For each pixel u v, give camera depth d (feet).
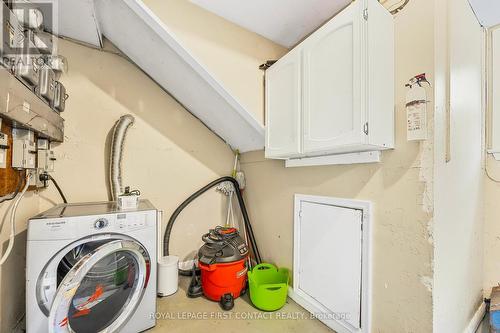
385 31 3.74
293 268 5.90
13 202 4.13
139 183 7.07
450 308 3.87
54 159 5.69
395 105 3.86
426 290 3.42
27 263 3.69
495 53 5.65
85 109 6.39
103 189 6.57
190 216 7.84
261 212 7.37
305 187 5.63
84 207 5.12
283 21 5.67
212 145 8.25
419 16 3.62
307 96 4.44
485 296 5.67
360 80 3.48
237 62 5.73
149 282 4.69
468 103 4.78
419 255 3.51
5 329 4.04
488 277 5.63
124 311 4.42
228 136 8.00
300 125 4.66
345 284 4.52
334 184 4.87
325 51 4.09
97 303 4.28
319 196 5.18
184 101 7.45
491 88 5.69
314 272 5.26
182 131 7.73
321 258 5.08
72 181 6.22
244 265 6.15
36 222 3.75
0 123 3.27
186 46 5.08
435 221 3.43
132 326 4.50
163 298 5.92
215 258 5.69
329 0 4.99
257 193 7.59
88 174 6.40
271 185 6.91
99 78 6.57
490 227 5.64
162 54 5.80
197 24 5.23
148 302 4.69
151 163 7.25
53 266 3.83
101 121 6.57
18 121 3.47
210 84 5.74
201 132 8.06
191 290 5.99
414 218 3.58
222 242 5.88
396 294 3.76
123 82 6.87
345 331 4.46
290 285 6.05
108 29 5.89
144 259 4.63
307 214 5.51
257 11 5.37
